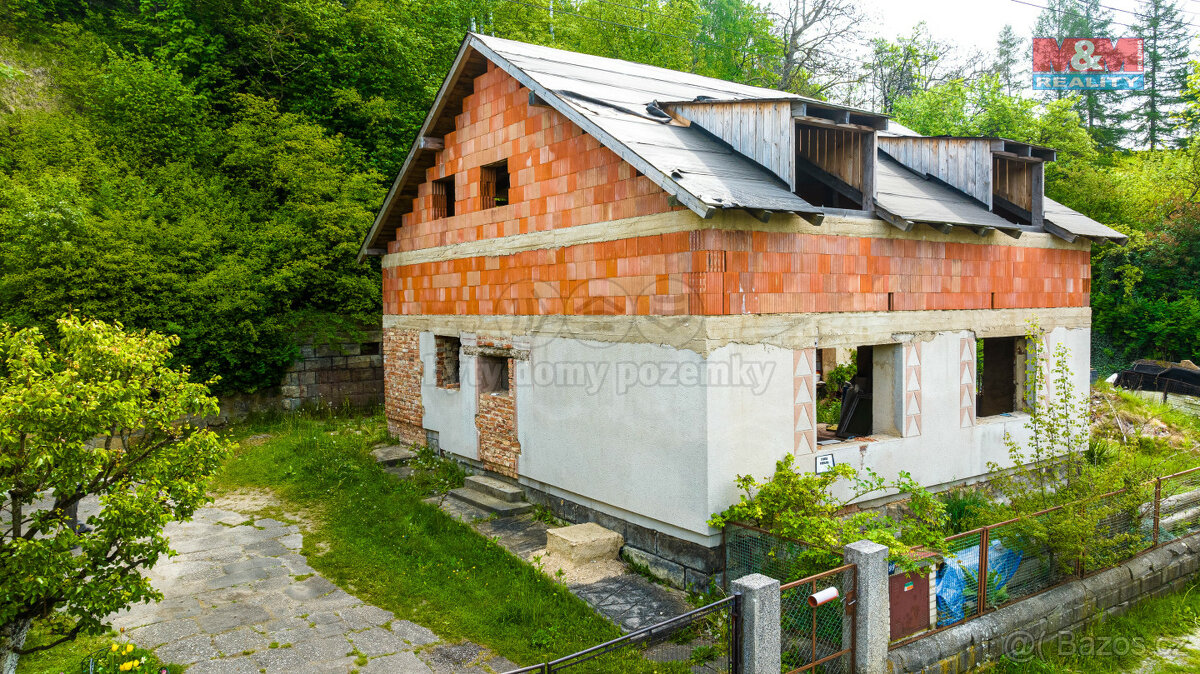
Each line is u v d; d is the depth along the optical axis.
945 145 10.11
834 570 5.54
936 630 6.24
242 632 6.74
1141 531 8.50
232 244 16.75
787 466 7.30
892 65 34.09
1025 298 10.26
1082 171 24.45
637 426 7.91
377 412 17.28
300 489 11.29
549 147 9.23
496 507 9.87
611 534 8.38
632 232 7.88
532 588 7.54
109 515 4.89
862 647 5.55
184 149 17.95
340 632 6.76
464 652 6.39
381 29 20.91
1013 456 8.87
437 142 11.65
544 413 9.55
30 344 5.04
